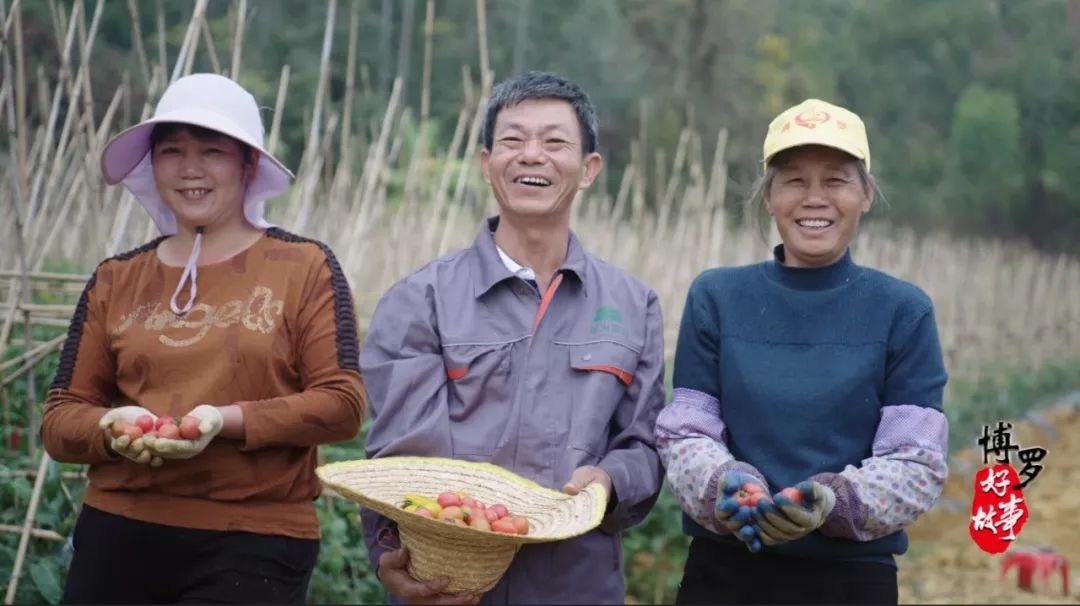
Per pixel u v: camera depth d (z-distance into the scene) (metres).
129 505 3.16
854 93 32.31
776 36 29.84
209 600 3.09
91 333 3.28
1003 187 31.92
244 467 3.14
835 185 3.28
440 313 3.45
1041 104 33.25
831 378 3.25
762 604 3.28
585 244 10.31
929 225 31.19
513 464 3.37
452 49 22.83
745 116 27.56
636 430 3.44
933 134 32.47
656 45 28.38
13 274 5.47
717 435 3.33
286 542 3.19
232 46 5.72
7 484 4.95
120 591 3.16
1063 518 10.16
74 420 3.17
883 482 3.11
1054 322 17.75
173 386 3.15
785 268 3.38
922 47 33.03
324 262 3.27
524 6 24.02
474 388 3.39
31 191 6.57
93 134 5.48
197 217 3.22
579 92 3.51
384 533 3.35
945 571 8.35
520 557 3.33
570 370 3.43
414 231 8.41
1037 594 7.83
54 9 5.55
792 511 2.86
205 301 3.20
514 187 3.42
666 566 7.32
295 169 16.97
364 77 10.43
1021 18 34.03
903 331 3.27
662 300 9.40
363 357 3.47
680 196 17.56
